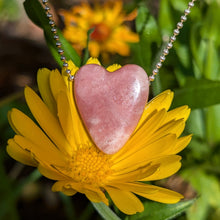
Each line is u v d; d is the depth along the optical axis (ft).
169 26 1.14
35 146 0.80
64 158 0.85
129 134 0.82
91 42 1.20
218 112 1.12
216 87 0.99
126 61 1.25
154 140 0.83
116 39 1.21
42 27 0.93
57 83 0.83
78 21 1.21
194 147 1.11
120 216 0.88
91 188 0.79
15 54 1.66
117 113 0.81
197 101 1.00
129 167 0.85
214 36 1.12
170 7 1.14
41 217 1.19
